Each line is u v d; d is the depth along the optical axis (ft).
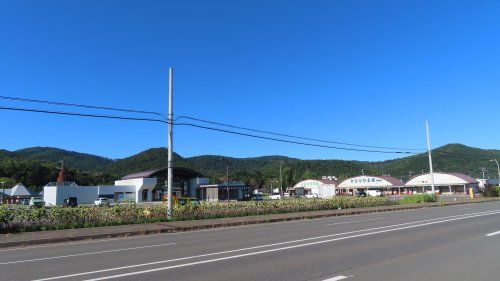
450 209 117.50
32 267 33.91
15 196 324.39
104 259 37.42
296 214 101.71
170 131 90.17
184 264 33.73
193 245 47.21
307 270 30.76
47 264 35.37
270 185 473.67
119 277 28.78
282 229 66.54
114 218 81.15
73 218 75.10
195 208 94.38
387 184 395.96
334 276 28.66
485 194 226.58
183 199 191.11
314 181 426.92
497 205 136.87
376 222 75.36
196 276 28.91
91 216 78.13
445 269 30.71
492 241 45.62
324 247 42.73
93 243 53.98
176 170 290.76
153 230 68.18
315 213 104.73
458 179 363.76
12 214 67.15
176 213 90.22
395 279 27.61
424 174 383.04
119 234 63.67
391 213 106.42
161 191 289.94
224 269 31.40
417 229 60.03
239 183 305.53
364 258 35.70
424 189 389.19
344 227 66.33
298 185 438.81
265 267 32.01
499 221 71.20
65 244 53.72
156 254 40.09
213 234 62.03
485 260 34.06
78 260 37.32
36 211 70.74
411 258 35.50
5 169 428.97
